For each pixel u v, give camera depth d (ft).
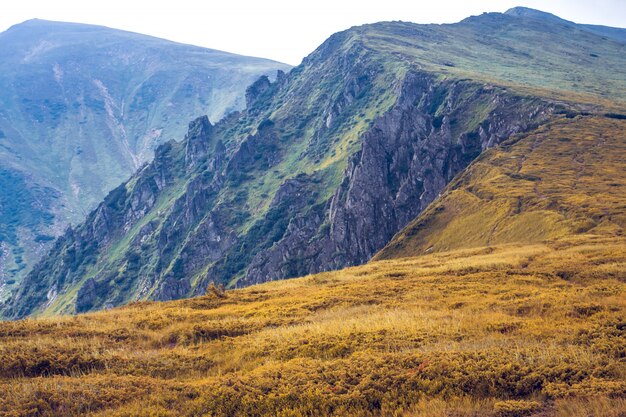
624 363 60.49
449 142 635.66
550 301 100.63
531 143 522.47
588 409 50.80
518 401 54.39
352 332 84.23
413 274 174.40
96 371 73.46
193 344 90.99
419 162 613.93
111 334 96.78
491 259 190.08
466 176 486.79
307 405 57.82
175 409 59.21
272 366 70.59
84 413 58.08
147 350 86.89
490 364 62.59
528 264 172.35
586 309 90.79
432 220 410.93
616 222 261.24
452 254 240.32
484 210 370.94
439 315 95.96
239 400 59.82
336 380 63.36
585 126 546.26
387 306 114.32
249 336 92.43
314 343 80.07
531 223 306.55
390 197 605.73
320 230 626.23
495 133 607.37
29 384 63.98
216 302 145.38
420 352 69.97
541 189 374.02
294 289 164.45
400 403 57.21
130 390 64.03
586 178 390.21
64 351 79.97
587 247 194.49
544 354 65.36
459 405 54.90
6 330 97.19
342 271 210.38
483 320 87.92
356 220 589.73
